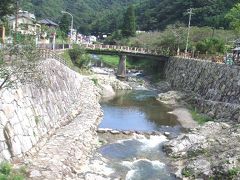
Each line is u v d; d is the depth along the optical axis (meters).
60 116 31.30
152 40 95.50
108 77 70.50
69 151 23.12
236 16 78.88
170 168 24.78
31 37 21.03
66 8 197.62
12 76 20.91
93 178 20.91
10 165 18.41
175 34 84.88
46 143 24.23
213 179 21.66
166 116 42.75
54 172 19.41
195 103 47.91
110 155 26.61
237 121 34.72
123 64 80.06
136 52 80.56
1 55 18.36
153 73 86.62
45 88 29.75
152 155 27.34
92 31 181.50
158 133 33.69
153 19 139.00
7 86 19.38
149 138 32.22
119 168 24.12
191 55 71.62
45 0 176.88
